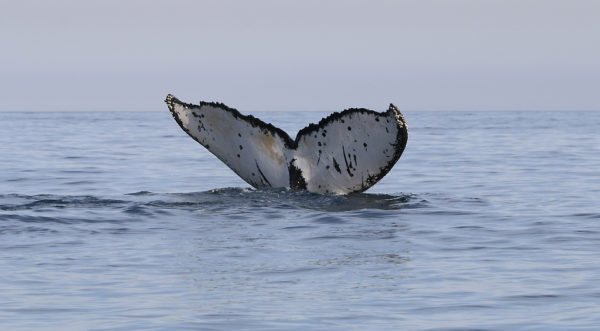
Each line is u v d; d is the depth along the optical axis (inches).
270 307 1144.8
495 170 3376.0
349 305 1159.0
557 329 1043.9
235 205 1939.0
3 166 3526.1
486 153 4426.7
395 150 1742.1
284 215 1838.1
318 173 1834.4
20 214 1831.9
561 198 2399.1
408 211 1975.9
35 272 1347.2
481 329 1048.8
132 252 1503.4
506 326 1061.1
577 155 4264.3
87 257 1460.4
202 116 1845.5
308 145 1835.6
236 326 1057.5
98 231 1690.5
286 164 1851.6
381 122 1749.5
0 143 5354.3
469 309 1141.1
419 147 5007.4
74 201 2018.9
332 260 1449.3
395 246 1585.9
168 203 1985.7
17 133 7052.2
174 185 2851.9
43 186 2795.3
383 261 1450.5
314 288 1250.6
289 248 1545.3
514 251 1568.7
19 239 1605.6
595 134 6840.6
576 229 1818.4
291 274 1341.0
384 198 2144.4
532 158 4050.2
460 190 2635.3
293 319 1087.6
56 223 1753.2
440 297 1207.6
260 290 1236.5
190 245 1562.5
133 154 4276.6
